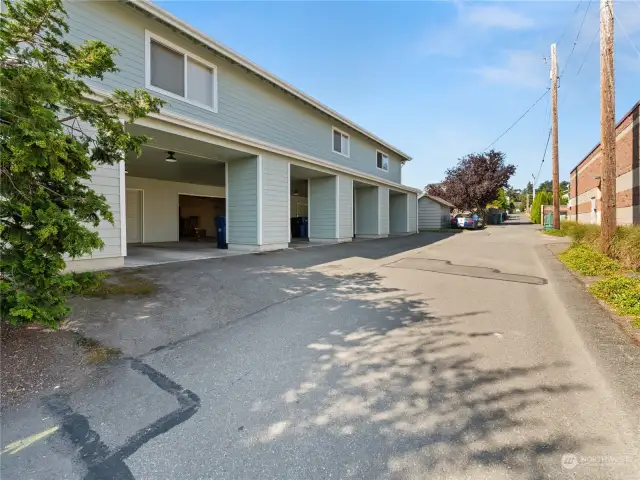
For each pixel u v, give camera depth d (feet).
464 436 6.47
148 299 14.75
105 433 6.66
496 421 6.90
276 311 14.32
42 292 8.81
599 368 9.05
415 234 60.90
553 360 9.61
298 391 8.18
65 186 9.59
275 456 6.03
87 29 20.89
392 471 5.62
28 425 6.83
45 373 8.70
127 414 7.27
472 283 19.61
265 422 7.00
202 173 39.50
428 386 8.33
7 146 7.79
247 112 32.32
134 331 11.49
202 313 13.64
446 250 34.53
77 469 5.73
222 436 6.58
